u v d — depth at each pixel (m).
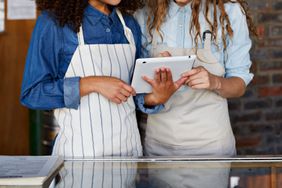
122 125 2.07
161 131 2.34
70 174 1.80
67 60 2.03
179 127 2.30
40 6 2.02
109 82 1.99
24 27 4.25
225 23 2.25
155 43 2.29
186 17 2.26
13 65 4.29
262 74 3.97
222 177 1.78
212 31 2.25
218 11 2.25
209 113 2.30
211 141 2.31
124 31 2.14
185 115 2.29
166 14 2.26
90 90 2.00
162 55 2.19
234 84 2.25
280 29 3.94
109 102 2.05
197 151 2.32
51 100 2.01
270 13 3.92
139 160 1.95
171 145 2.33
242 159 1.95
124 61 2.11
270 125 4.03
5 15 4.22
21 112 4.34
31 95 2.01
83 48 2.02
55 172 1.80
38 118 4.16
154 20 2.26
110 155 2.06
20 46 4.27
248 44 2.31
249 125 4.01
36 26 2.02
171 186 1.70
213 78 2.18
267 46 3.95
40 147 4.19
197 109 2.29
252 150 4.03
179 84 2.11
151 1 2.26
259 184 1.75
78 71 2.04
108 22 2.08
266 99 4.00
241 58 2.30
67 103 2.01
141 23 2.29
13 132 4.35
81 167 1.87
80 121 2.04
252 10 3.88
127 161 1.94
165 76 2.05
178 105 2.29
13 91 4.31
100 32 2.06
